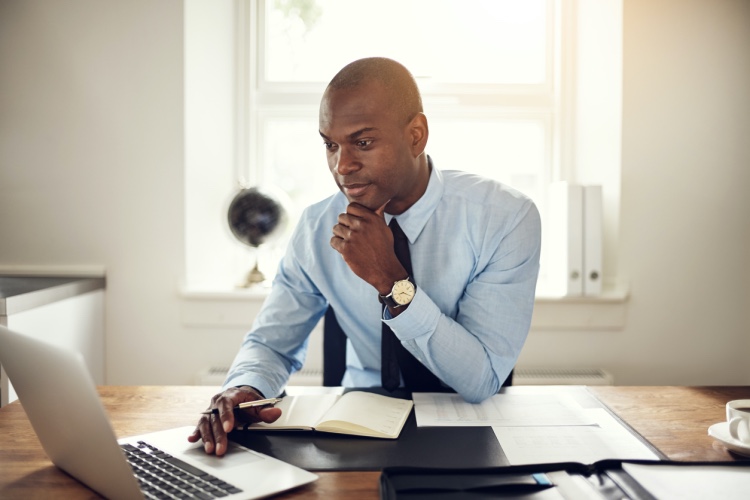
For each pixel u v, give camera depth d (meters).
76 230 2.51
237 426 1.11
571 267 2.42
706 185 2.49
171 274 2.52
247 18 2.76
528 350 2.53
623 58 2.47
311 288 1.54
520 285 1.37
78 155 2.50
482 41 2.80
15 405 1.28
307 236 1.51
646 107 2.47
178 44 2.48
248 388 1.22
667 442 1.06
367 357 1.59
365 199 1.24
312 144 2.84
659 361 2.53
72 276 2.51
